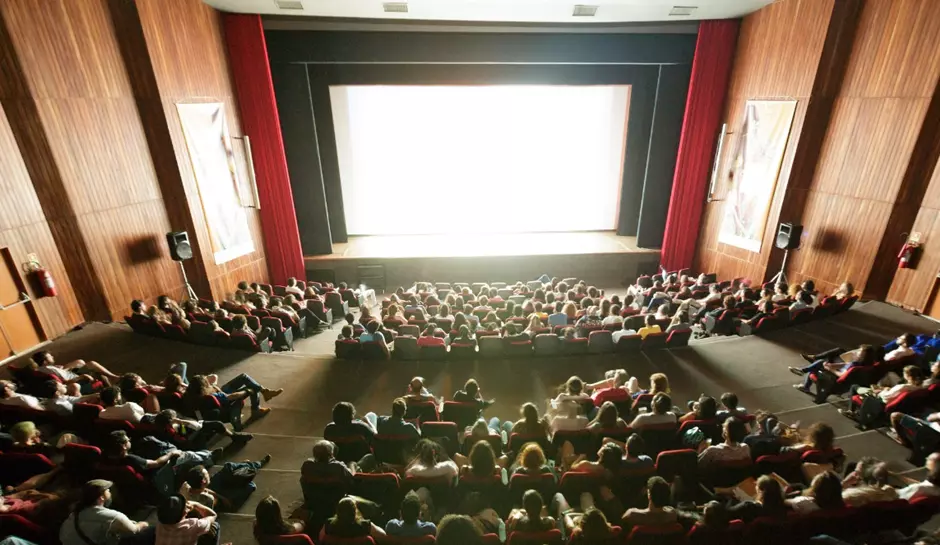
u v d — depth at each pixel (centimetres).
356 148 1358
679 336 736
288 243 1256
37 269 737
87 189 809
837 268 959
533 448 380
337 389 644
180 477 415
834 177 954
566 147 1404
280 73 1167
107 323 833
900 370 577
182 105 946
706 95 1205
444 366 702
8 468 415
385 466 438
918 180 818
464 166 1409
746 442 418
